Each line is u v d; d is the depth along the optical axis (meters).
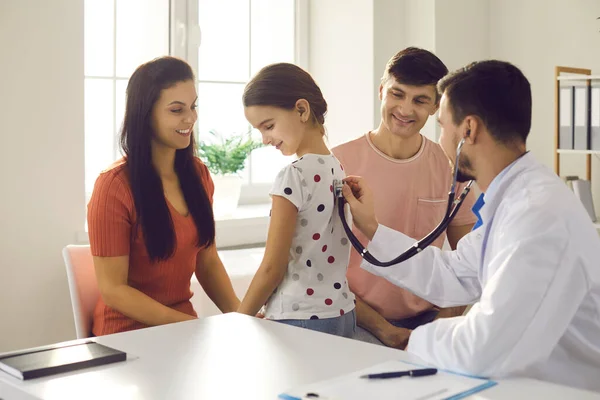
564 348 1.42
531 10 3.61
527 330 1.29
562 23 3.52
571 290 1.33
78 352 1.45
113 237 2.05
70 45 2.74
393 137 2.28
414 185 2.28
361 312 2.21
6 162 2.64
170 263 2.13
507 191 1.45
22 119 2.66
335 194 1.91
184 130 2.12
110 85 3.22
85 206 2.81
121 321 2.12
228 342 1.55
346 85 3.56
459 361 1.32
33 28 2.67
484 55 3.73
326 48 3.63
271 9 3.63
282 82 1.88
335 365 1.39
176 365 1.40
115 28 3.21
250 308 1.87
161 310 2.04
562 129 3.27
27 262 2.70
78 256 2.26
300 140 1.90
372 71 3.45
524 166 1.46
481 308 1.33
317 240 1.87
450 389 1.23
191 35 3.35
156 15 3.30
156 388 1.27
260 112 1.89
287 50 3.68
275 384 1.29
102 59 3.20
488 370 1.30
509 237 1.35
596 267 1.36
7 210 2.65
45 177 2.72
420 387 1.24
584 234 1.35
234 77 3.56
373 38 3.44
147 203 2.06
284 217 1.83
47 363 1.37
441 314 2.30
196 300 2.72
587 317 1.39
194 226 2.18
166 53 3.32
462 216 2.35
